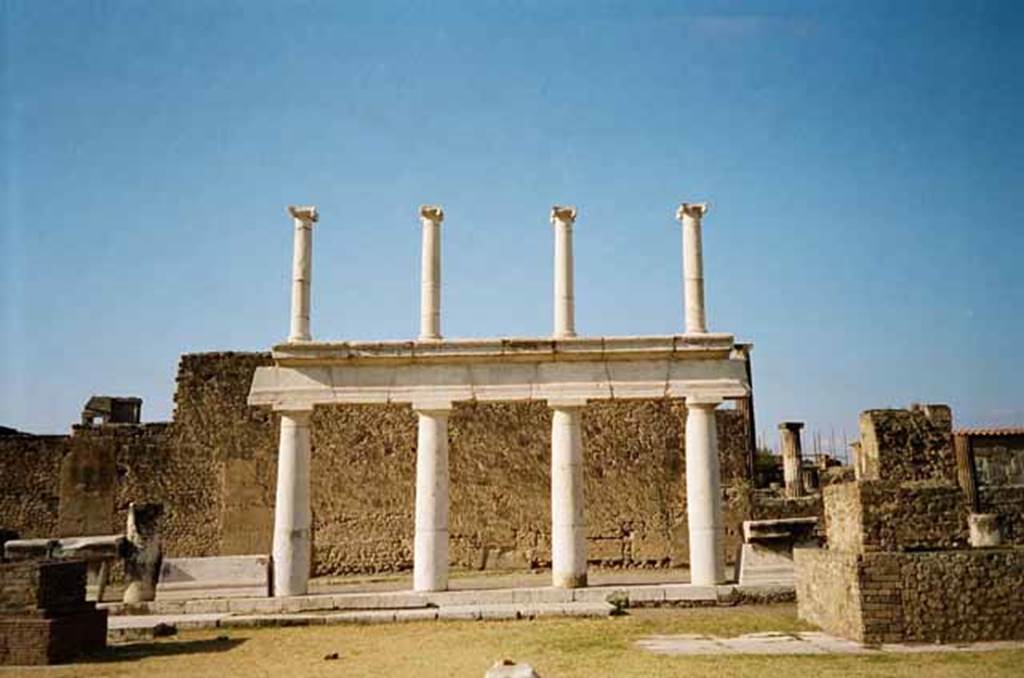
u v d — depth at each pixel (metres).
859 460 31.05
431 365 20.11
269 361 30.05
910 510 14.20
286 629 16.97
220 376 29.97
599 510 29.19
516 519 29.16
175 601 18.89
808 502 29.22
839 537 15.22
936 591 13.41
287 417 19.95
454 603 18.83
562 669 12.16
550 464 29.48
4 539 23.75
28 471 29.47
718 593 18.94
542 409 29.77
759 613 17.44
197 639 15.80
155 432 29.67
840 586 14.20
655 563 28.89
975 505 27.39
